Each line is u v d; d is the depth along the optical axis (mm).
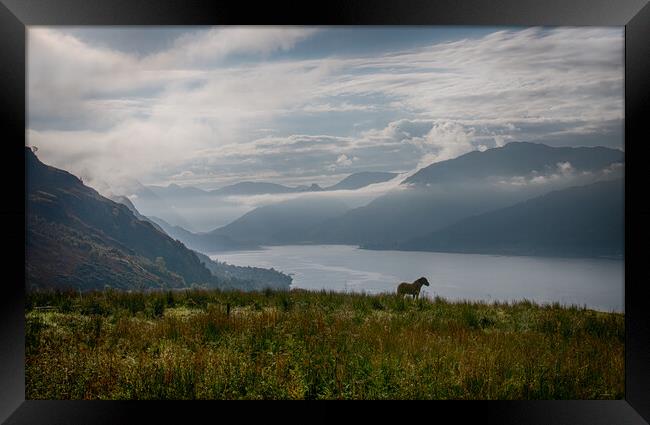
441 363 6789
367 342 7531
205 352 7012
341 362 6723
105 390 6445
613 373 6945
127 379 6484
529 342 7875
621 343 8062
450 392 6371
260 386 6344
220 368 6590
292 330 8023
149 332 8094
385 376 6457
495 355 7004
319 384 6430
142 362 6746
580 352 7484
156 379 6453
